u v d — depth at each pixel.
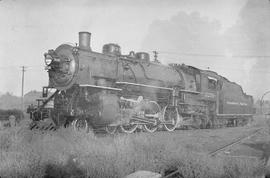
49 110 11.77
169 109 15.66
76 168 5.87
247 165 6.03
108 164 5.63
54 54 12.05
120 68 13.32
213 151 8.30
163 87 15.12
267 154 7.88
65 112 11.41
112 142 7.78
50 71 12.35
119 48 14.12
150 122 13.84
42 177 5.51
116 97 12.31
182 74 17.16
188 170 5.84
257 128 17.14
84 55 12.16
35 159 5.86
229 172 5.90
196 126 17.73
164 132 13.81
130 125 13.20
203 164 5.98
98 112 11.41
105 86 12.34
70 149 7.09
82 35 12.81
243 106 23.38
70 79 11.80
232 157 7.18
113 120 11.80
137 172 5.61
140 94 14.06
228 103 20.81
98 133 12.18
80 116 11.40
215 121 19.33
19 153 6.37
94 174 5.47
